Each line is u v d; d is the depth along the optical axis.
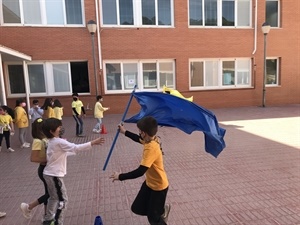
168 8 14.90
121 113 14.67
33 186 5.10
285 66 16.86
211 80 16.02
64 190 3.38
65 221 3.72
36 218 3.85
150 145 2.84
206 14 15.47
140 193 3.06
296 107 15.87
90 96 14.20
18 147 8.16
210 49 15.58
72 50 13.78
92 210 4.03
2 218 3.87
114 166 6.10
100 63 14.09
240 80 16.47
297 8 16.53
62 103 13.94
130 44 14.45
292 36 16.69
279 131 9.45
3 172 5.91
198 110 3.14
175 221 3.66
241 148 7.32
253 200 4.23
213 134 3.09
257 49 16.22
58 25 13.56
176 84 15.31
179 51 15.12
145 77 15.06
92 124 11.77
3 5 12.90
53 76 13.93
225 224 3.57
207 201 4.23
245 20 16.11
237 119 12.17
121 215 3.87
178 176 5.34
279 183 4.88
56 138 3.29
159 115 3.28
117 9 14.23
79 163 6.34
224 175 5.34
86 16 13.73
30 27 13.17
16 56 11.30
